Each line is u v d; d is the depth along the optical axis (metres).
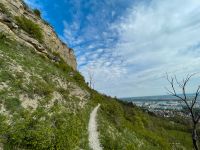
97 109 53.25
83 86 64.62
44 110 24.52
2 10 47.28
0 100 20.41
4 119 18.28
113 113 63.22
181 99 12.88
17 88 24.20
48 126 21.31
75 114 33.72
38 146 18.33
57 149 20.03
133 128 66.19
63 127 24.09
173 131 107.75
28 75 29.50
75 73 66.94
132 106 148.50
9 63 28.67
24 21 54.00
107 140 32.34
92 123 38.41
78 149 23.69
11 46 37.22
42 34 60.78
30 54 41.56
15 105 21.11
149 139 67.19
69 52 85.62
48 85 31.94
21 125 18.73
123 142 38.06
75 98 42.56
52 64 51.41
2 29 41.34
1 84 22.88
